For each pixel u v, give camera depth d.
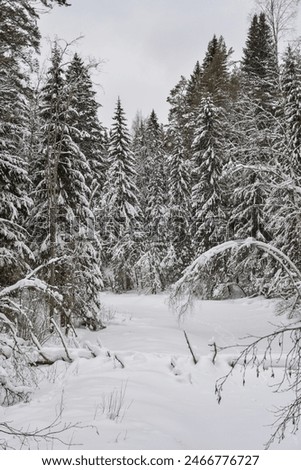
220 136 26.22
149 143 43.50
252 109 17.17
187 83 43.62
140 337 15.02
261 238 21.59
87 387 8.26
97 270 17.03
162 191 36.97
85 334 15.82
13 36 11.96
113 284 37.44
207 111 26.62
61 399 7.48
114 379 8.81
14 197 13.09
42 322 12.83
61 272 15.38
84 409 6.86
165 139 46.19
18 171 12.88
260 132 13.76
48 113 16.53
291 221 11.12
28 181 13.52
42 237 16.89
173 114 43.34
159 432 6.04
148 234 37.12
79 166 17.89
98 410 6.81
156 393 8.14
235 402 8.12
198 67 41.94
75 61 17.52
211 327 18.67
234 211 23.22
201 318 20.83
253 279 21.75
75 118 18.64
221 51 36.25
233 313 21.30
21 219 15.49
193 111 34.38
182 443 5.89
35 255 16.14
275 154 12.30
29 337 10.73
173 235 34.00
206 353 12.83
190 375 9.23
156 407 7.23
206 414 7.44
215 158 25.91
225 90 31.73
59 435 5.73
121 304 28.77
